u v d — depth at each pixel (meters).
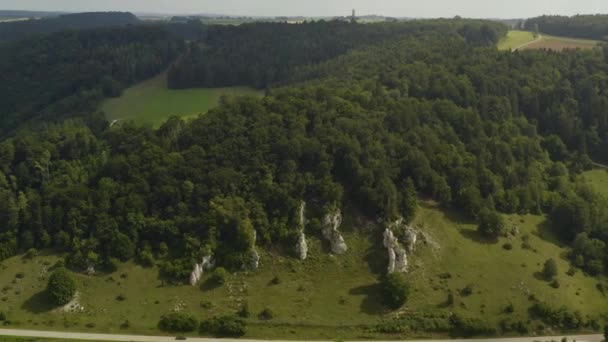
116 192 105.00
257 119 116.31
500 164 124.62
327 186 103.25
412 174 111.75
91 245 97.00
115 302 89.69
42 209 102.81
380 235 101.00
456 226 107.25
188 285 93.25
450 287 93.00
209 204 102.00
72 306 88.19
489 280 95.12
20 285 92.44
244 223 97.38
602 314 90.69
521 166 127.88
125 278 94.44
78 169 116.25
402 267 94.56
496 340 84.31
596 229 112.88
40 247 101.38
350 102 127.56
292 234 99.12
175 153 110.56
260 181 104.19
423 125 127.12
